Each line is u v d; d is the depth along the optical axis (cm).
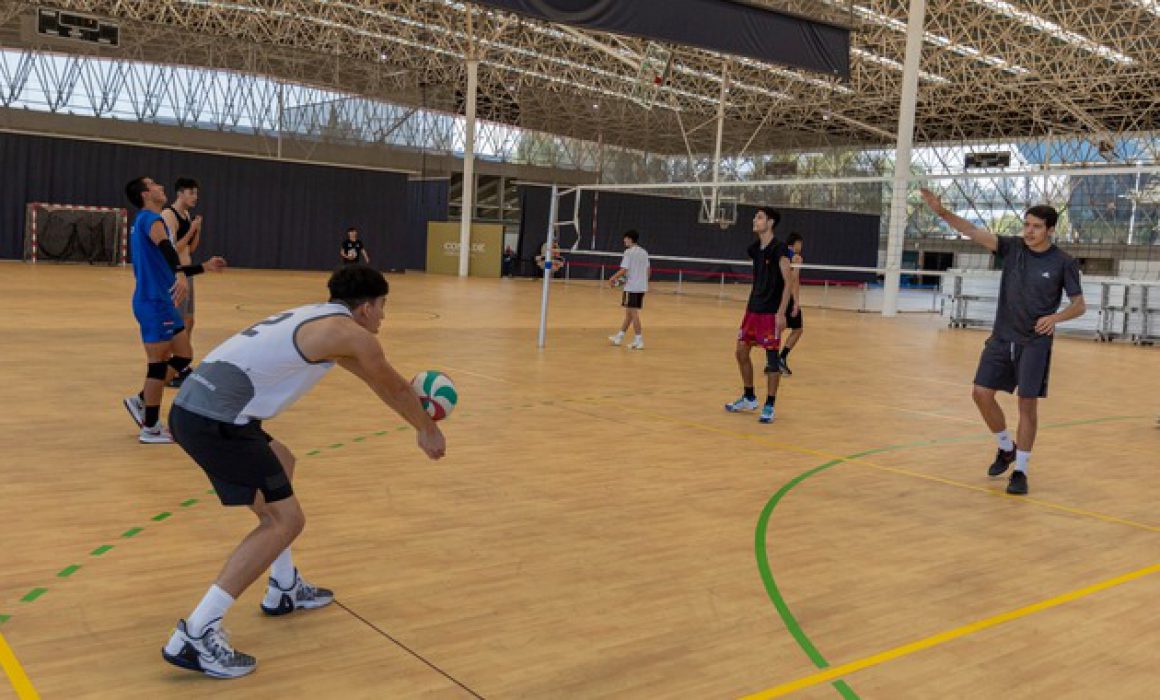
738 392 859
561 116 4003
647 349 1194
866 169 4369
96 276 2061
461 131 4147
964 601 342
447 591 328
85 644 270
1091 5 2889
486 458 542
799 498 485
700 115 3975
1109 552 412
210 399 259
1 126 2661
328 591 312
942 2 2992
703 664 277
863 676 273
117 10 3450
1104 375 1164
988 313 1864
